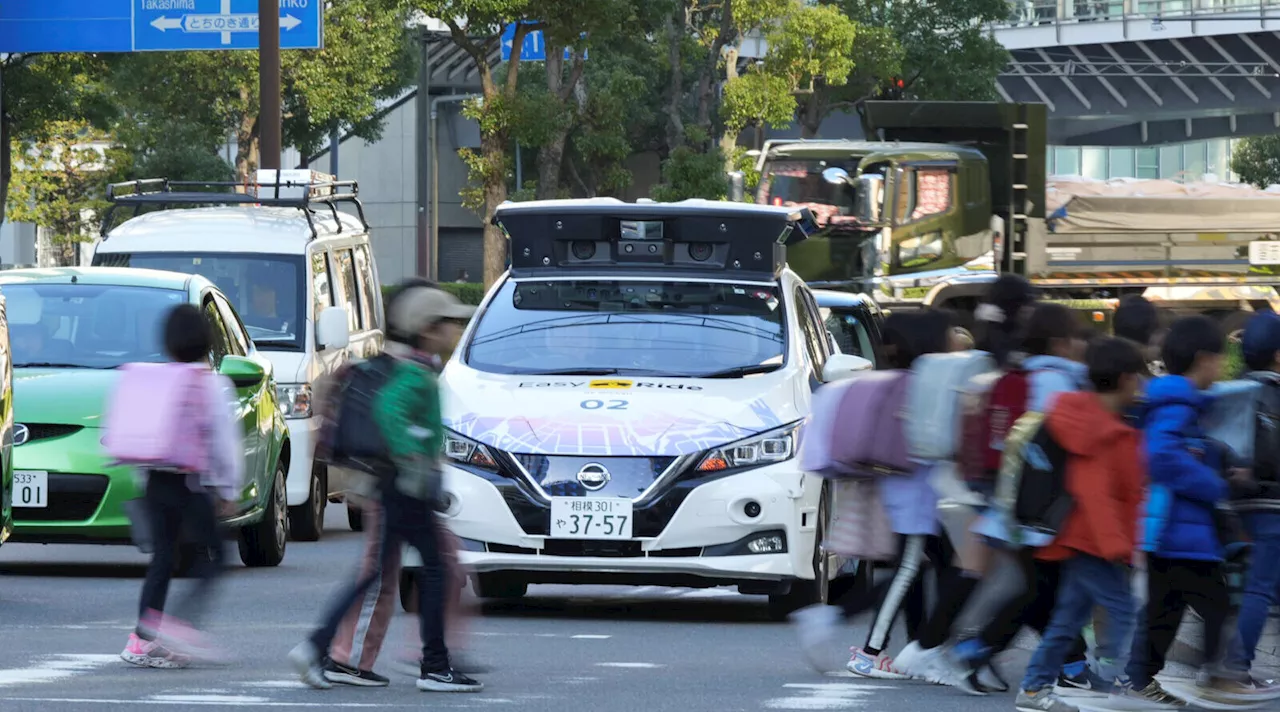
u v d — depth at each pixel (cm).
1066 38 18900
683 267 3253
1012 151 6738
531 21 11888
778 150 6481
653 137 18375
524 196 12469
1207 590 2234
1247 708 2252
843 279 6362
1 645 2564
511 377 3017
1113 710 2230
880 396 2303
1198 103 19425
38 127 13175
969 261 6550
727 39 13862
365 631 2255
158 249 4481
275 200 4762
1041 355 2202
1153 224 6962
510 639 2752
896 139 6819
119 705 2086
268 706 2103
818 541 2934
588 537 2817
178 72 14212
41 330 3553
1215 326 2219
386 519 2194
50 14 8106
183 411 2333
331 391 2197
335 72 14150
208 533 2372
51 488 3303
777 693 2266
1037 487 2119
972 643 2294
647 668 2469
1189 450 2195
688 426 2864
